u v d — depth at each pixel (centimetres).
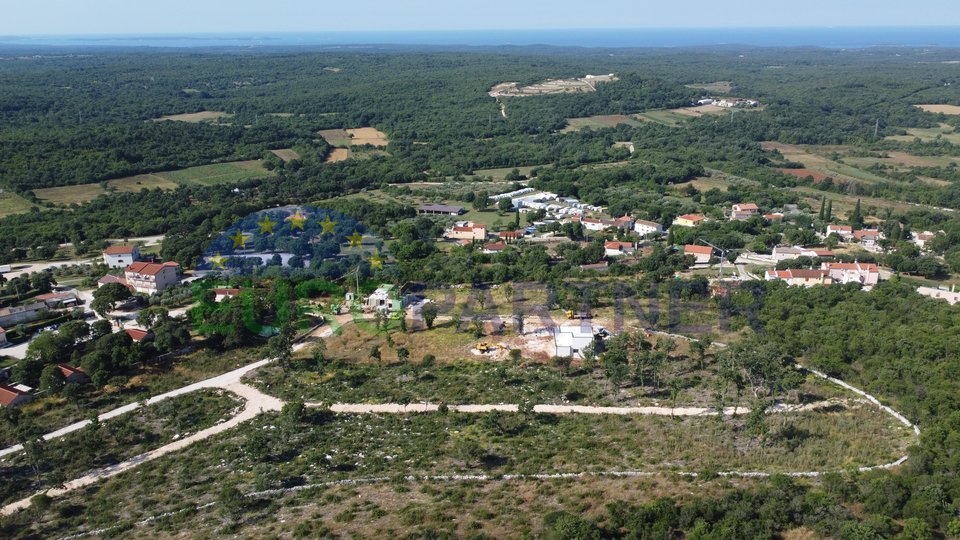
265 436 8781
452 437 8519
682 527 5916
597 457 7744
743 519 5856
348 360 11231
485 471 7512
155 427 9256
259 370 10938
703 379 10212
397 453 8156
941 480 6331
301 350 11769
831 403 9275
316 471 7775
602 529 5888
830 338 10969
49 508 7419
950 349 10062
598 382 10169
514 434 8556
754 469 7225
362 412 9406
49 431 9200
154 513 7119
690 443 8012
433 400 9688
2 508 7500
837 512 5872
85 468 8288
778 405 9206
